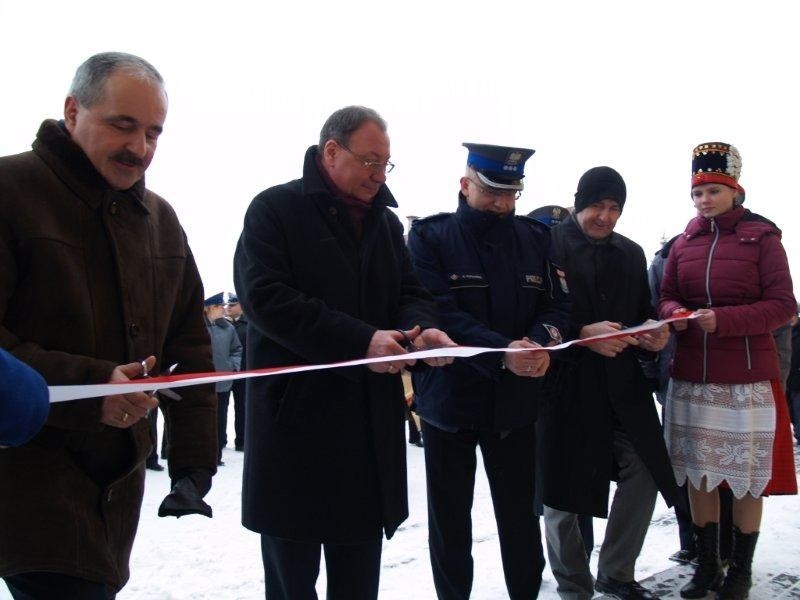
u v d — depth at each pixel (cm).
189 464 194
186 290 207
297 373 212
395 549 418
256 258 211
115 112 165
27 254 161
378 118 221
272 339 212
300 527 210
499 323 282
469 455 284
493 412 273
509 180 281
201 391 203
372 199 230
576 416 308
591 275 322
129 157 169
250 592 366
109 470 177
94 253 172
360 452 216
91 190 171
